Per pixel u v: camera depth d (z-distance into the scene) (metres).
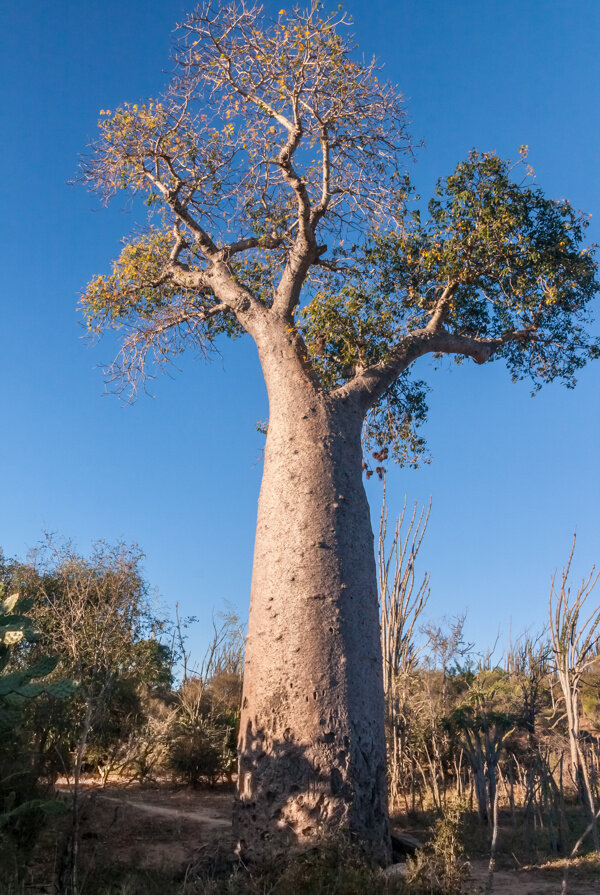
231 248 11.42
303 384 9.66
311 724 7.85
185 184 11.60
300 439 9.24
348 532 8.84
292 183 10.39
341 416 9.56
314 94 10.73
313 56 10.56
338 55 10.52
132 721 11.57
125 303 12.55
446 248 10.84
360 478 9.42
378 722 8.22
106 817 9.27
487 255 10.91
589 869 7.43
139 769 13.24
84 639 13.24
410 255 11.14
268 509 9.06
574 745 9.59
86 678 9.89
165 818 10.23
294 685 8.04
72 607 14.40
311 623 8.26
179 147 11.36
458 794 10.46
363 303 10.47
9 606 7.54
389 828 7.91
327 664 8.10
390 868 7.01
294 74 10.62
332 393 9.78
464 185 11.16
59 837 7.11
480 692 11.55
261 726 8.06
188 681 17.23
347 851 6.93
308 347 10.14
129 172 11.64
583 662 10.07
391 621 13.46
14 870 6.05
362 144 11.15
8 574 17.72
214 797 13.30
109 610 14.33
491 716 10.62
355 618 8.45
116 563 16.58
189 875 7.22
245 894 6.36
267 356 10.04
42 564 17.39
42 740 8.19
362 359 10.27
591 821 7.89
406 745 12.03
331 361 10.46
